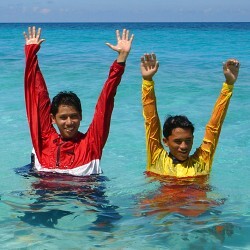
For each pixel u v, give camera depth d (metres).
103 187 2.83
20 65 9.73
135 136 4.25
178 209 2.53
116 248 2.12
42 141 2.94
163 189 2.75
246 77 8.10
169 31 40.16
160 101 5.78
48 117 2.97
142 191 2.79
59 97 2.89
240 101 5.82
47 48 15.62
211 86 6.93
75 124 2.87
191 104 5.61
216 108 2.88
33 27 3.13
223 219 2.42
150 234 2.26
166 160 2.89
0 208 2.56
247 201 2.68
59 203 2.60
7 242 2.18
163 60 11.41
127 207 2.57
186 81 7.44
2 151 3.84
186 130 2.79
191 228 2.31
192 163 2.87
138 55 12.80
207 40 21.97
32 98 2.99
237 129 4.52
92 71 8.67
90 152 2.88
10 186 2.87
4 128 4.52
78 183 2.79
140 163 3.54
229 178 3.17
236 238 2.21
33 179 2.86
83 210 2.53
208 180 2.87
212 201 2.64
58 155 2.87
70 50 14.62
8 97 5.99
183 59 11.73
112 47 2.88
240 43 19.14
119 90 6.35
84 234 2.27
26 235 2.25
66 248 2.12
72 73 8.34
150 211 2.52
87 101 5.68
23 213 2.49
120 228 2.33
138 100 5.73
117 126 4.56
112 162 3.57
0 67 9.33
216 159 3.63
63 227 2.34
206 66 10.00
